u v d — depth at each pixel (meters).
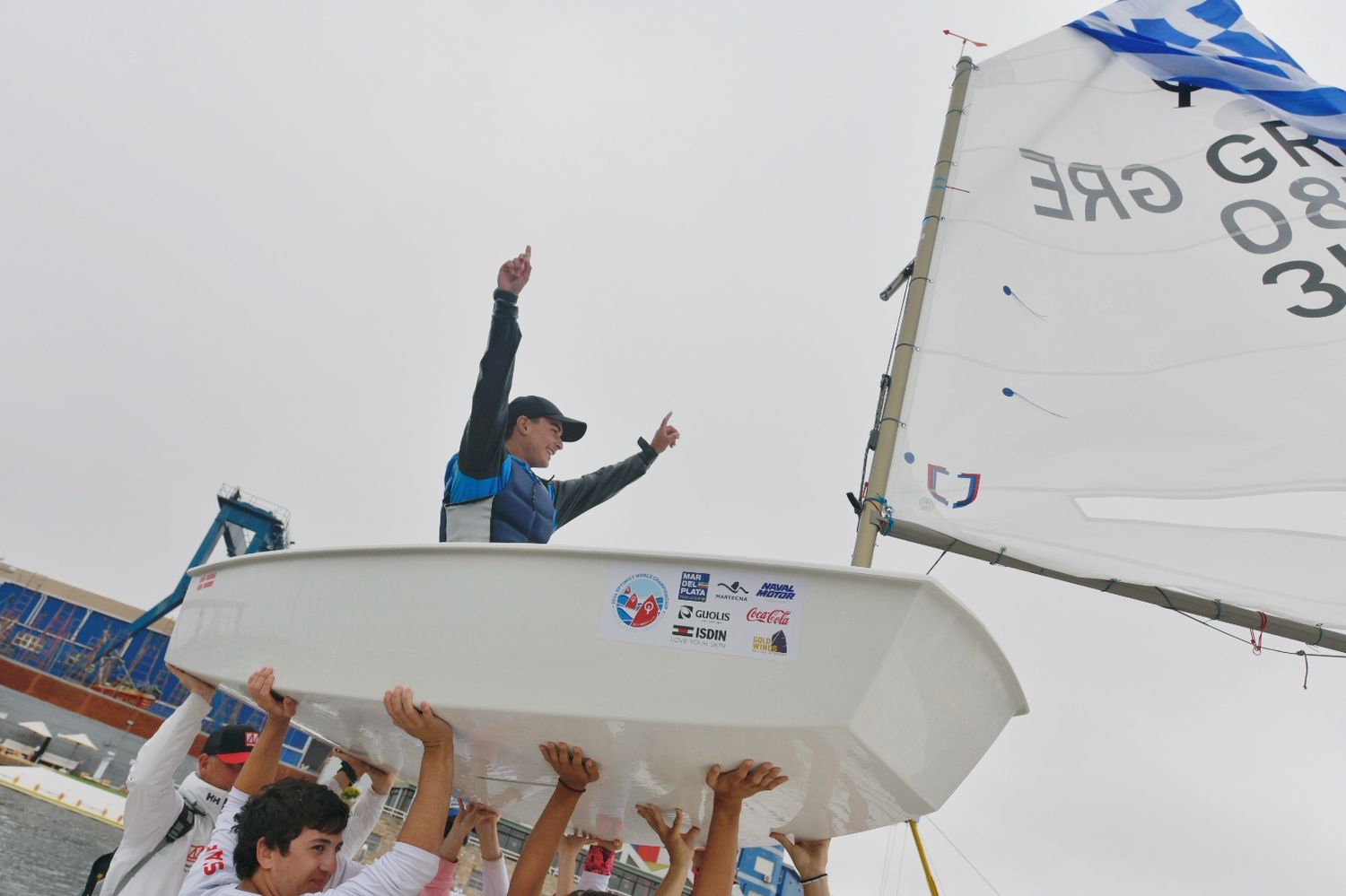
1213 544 4.23
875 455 4.38
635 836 3.49
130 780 2.74
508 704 2.15
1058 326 4.85
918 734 2.10
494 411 3.73
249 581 2.82
